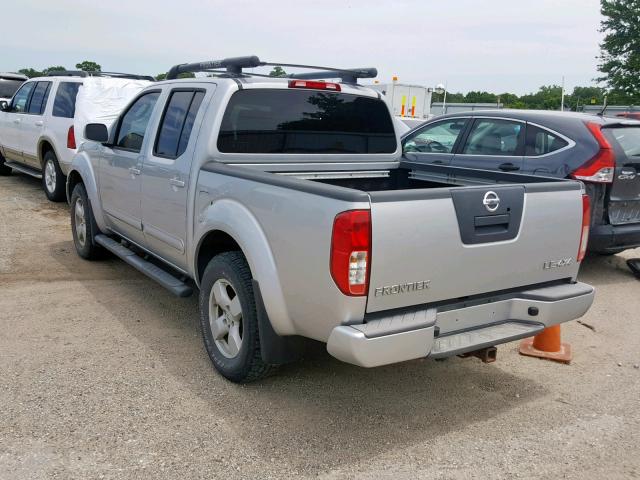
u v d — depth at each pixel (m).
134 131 5.32
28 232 7.86
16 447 3.16
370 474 3.07
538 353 4.66
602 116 6.99
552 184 3.72
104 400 3.67
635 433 3.57
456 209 3.26
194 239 4.28
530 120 6.95
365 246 2.97
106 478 2.95
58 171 9.61
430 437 3.45
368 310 3.08
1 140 11.89
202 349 4.47
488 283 3.50
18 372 3.98
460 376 4.27
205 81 4.50
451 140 7.97
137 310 5.22
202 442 3.28
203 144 4.23
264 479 2.99
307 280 3.22
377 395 3.92
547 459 3.28
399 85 18.75
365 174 5.06
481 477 3.09
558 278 3.89
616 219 6.49
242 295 3.72
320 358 4.43
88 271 6.27
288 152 4.58
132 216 5.32
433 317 3.21
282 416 3.59
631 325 5.47
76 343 4.48
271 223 3.45
